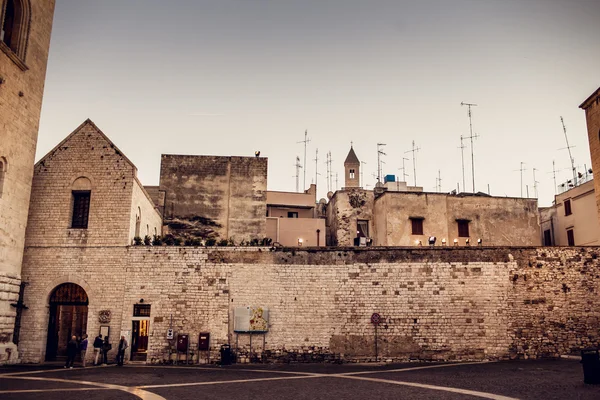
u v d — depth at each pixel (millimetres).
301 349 29609
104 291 30172
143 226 35375
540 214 48094
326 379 22172
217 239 42438
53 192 31594
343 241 46125
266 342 29688
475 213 43781
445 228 43031
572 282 30641
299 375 23656
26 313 29859
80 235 30953
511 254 30906
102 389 19266
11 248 29141
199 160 43875
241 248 30891
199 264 30578
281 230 46062
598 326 30125
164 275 30375
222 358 28562
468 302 30250
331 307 30219
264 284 30453
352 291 30422
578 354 29609
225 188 43531
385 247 30891
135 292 30109
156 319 29766
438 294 30344
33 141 31578
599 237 39594
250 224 43000
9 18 31047
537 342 29828
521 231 43969
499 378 21625
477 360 29391
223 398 17375
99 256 30656
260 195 43625
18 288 29688
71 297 30859
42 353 29547
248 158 44250
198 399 17172
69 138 32375
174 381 21578
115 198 31453
